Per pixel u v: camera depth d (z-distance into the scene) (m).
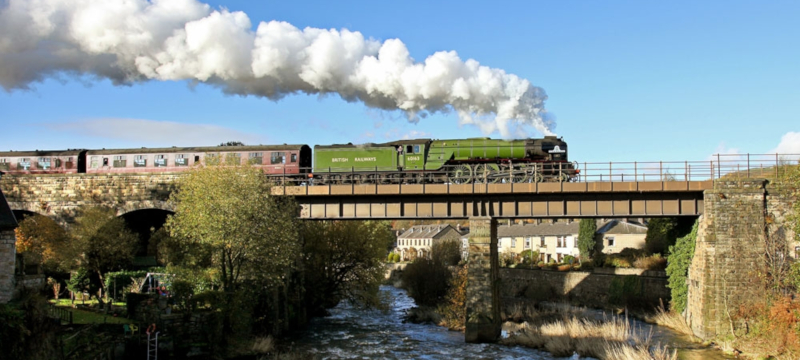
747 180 32.91
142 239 47.25
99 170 47.03
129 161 46.56
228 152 45.75
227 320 29.28
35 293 26.08
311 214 37.62
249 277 31.98
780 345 27.98
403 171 41.19
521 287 58.41
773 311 29.31
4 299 27.73
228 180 31.00
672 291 38.56
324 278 42.91
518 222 101.69
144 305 27.92
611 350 29.00
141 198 39.00
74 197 39.66
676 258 37.94
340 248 42.78
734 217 32.72
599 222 75.50
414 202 36.69
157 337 25.41
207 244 30.33
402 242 122.50
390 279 74.69
